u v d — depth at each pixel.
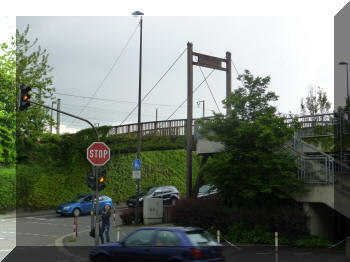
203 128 21.75
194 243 11.11
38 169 40.47
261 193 20.56
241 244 19.44
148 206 26.61
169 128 34.78
